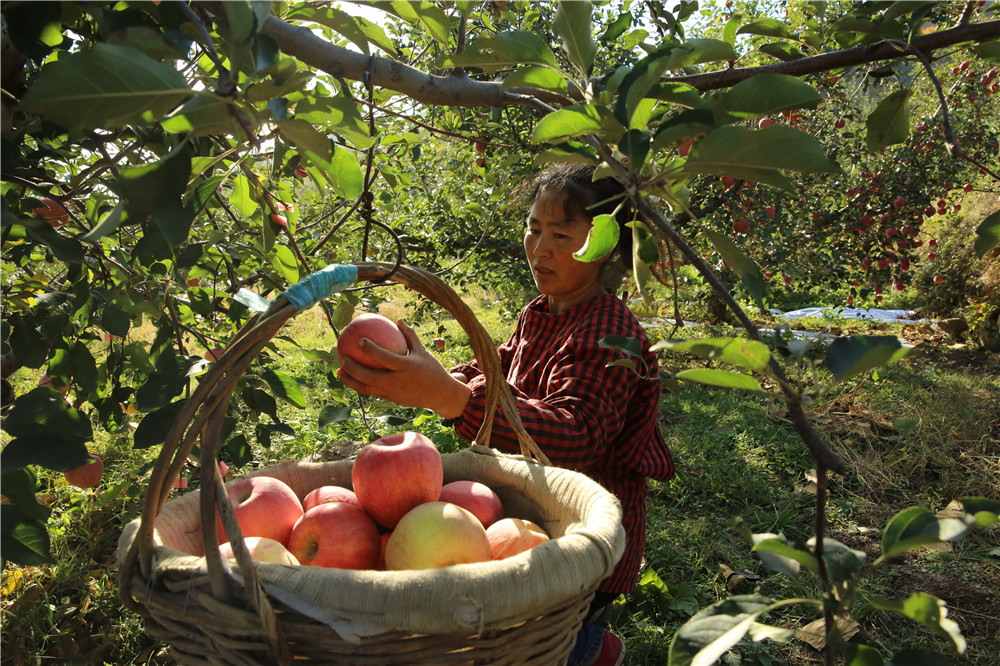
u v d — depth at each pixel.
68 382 1.71
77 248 1.21
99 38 1.06
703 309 7.88
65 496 2.98
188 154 0.73
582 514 1.09
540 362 1.56
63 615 2.25
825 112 5.03
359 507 1.19
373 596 0.77
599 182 1.51
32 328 1.53
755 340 0.66
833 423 4.27
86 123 0.64
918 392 4.95
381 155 2.18
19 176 1.20
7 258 1.62
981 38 1.10
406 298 7.58
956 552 2.96
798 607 2.52
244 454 1.80
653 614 2.48
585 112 0.77
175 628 0.85
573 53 0.88
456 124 2.96
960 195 5.92
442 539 1.02
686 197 0.93
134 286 1.63
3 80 0.88
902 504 3.46
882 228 5.22
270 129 1.08
